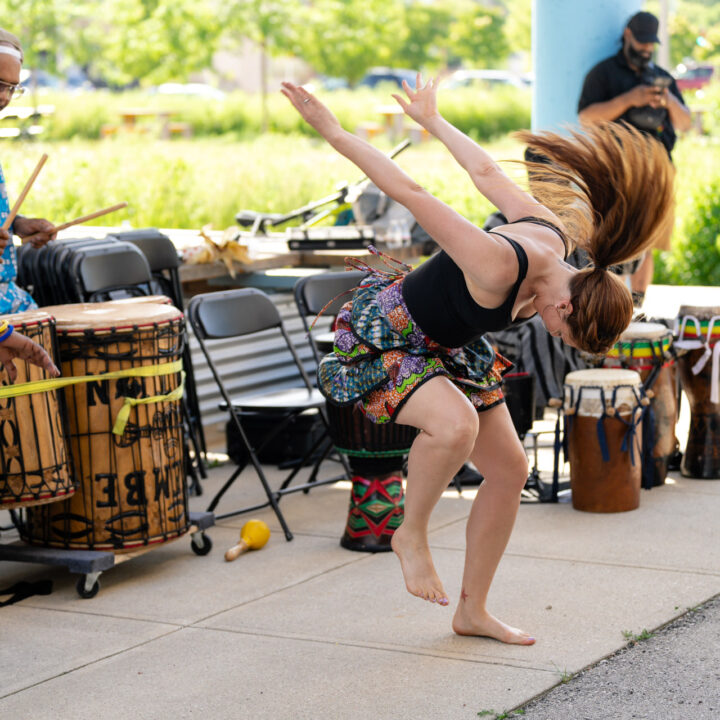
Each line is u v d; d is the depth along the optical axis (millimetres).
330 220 13695
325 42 45125
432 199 4289
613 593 5547
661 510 6871
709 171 16688
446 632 5168
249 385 8891
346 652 4984
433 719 4324
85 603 5711
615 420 6738
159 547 6297
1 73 5773
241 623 5371
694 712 4324
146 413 5918
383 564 6129
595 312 4266
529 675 4668
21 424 5527
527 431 7270
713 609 5328
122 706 4551
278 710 4457
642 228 4348
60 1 43906
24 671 4918
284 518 7039
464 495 7375
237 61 57531
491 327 4441
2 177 6047
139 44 43375
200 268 8523
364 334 4676
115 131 34000
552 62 9266
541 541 6367
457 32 52750
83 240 7496
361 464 6332
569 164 4461
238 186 17875
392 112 35281
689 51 36188
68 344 5773
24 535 6102
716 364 7297
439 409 4516
